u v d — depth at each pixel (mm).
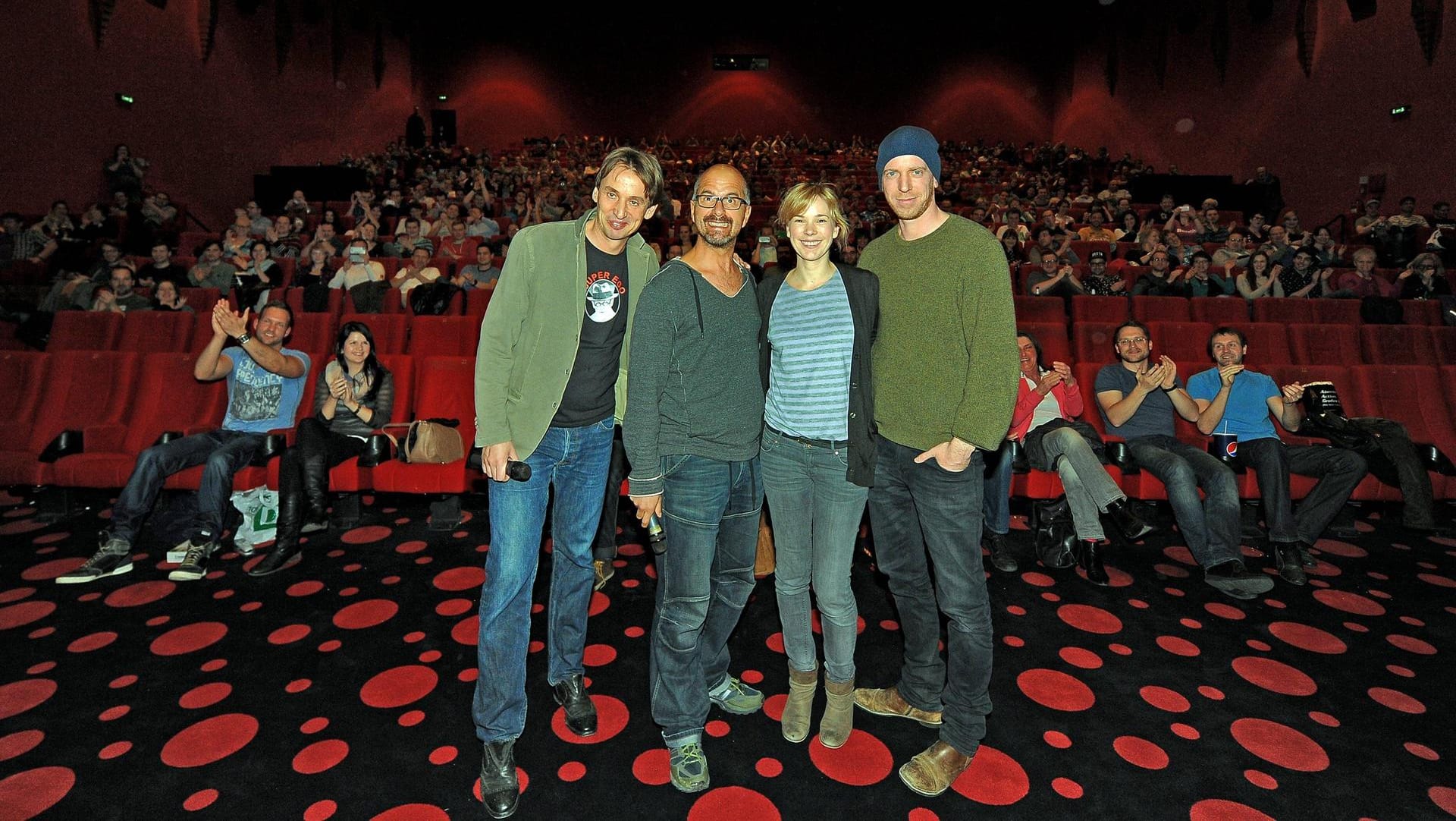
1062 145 16500
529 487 1483
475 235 7727
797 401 1467
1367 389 3549
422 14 17703
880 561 1648
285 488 2592
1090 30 17000
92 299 5223
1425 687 1880
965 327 1388
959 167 15789
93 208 7000
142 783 1462
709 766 1539
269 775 1490
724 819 1387
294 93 12125
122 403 3305
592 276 1516
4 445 3178
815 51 19453
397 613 2240
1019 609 2334
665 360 1392
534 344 1476
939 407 1426
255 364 2984
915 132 1416
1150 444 2891
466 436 3291
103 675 1864
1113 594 2455
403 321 4180
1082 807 1426
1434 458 3035
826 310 1450
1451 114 8109
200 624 2152
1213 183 10852
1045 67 18844
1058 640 2125
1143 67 14844
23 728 1637
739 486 1536
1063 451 2641
